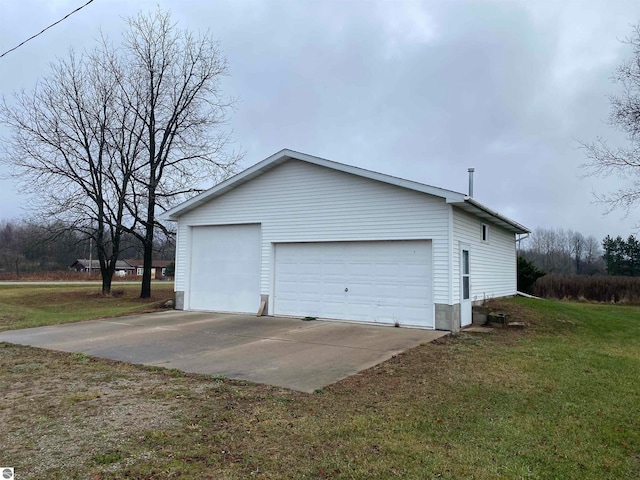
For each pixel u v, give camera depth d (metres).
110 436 4.07
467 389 5.77
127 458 3.59
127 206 21.78
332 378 6.24
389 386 5.87
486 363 7.34
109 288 23.73
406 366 7.02
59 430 4.23
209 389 5.68
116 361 7.37
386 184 11.46
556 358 7.88
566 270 57.56
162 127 21.73
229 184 13.77
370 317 11.59
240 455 3.68
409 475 3.37
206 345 8.74
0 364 7.20
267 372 6.59
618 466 3.62
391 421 4.54
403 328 10.84
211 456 3.65
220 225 14.40
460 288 11.20
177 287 15.06
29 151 20.30
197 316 13.14
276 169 13.31
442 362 7.34
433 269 10.76
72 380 6.17
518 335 10.51
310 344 8.80
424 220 10.92
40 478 3.24
